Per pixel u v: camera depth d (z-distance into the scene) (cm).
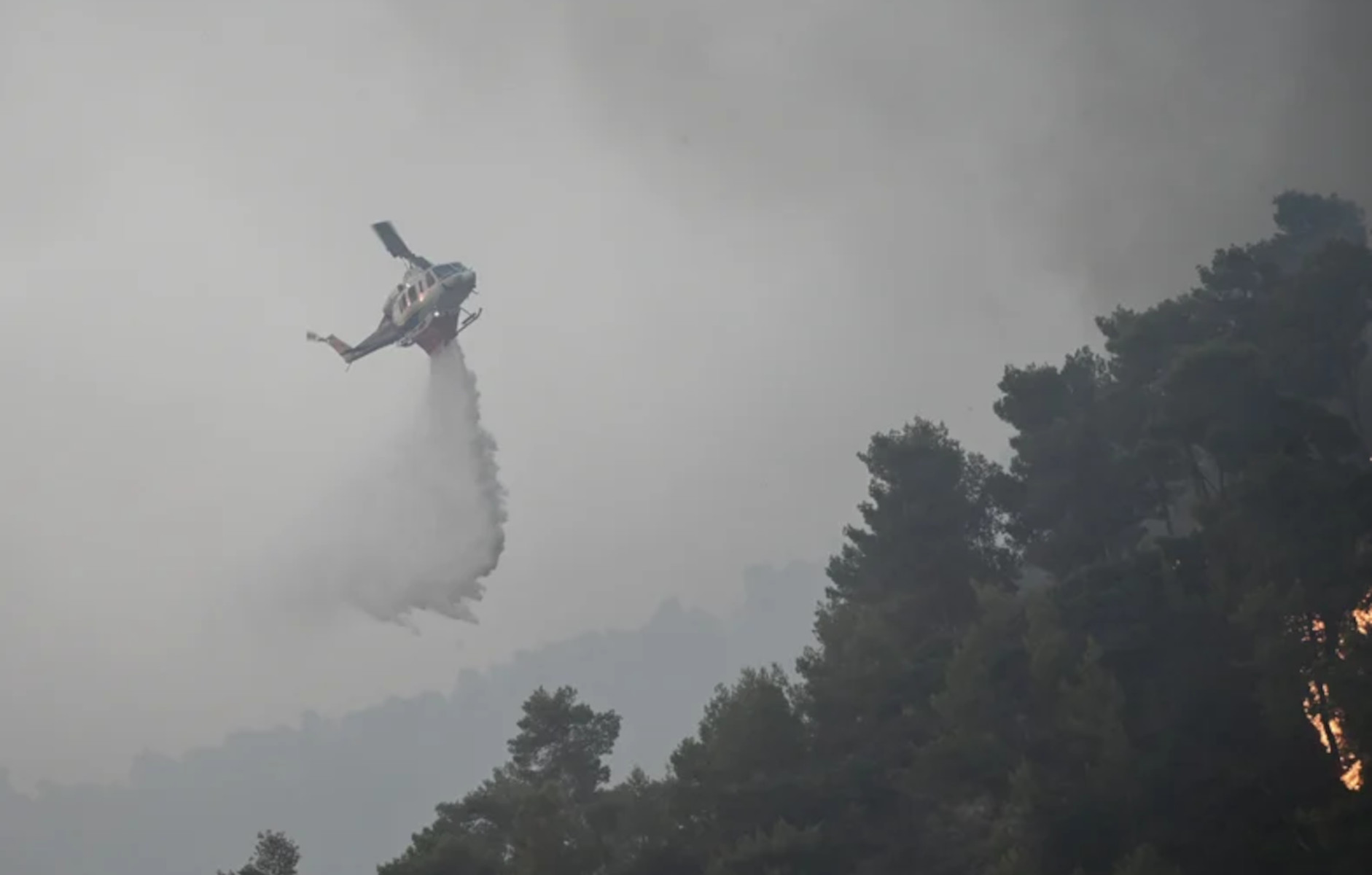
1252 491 16188
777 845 15150
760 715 16862
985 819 16875
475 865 17412
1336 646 15400
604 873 17325
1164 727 14812
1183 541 17038
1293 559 15688
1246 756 14700
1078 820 13975
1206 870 13725
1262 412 17138
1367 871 12800
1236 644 15475
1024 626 16188
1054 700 15088
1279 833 13762
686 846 16875
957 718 15488
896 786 16575
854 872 16212
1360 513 15762
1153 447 18100
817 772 16588
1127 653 15550
